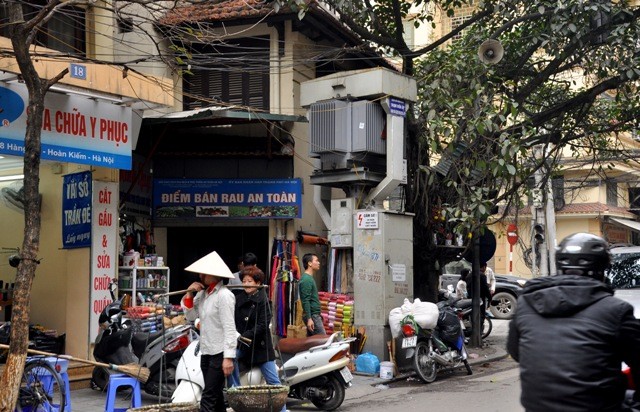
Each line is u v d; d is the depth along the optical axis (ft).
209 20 50.26
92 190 40.19
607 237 107.96
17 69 32.71
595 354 12.77
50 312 42.42
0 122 33.50
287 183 50.26
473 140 46.88
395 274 44.47
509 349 14.19
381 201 46.01
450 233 51.75
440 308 43.24
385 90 43.98
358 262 44.62
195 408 23.79
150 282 43.57
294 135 51.29
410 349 40.45
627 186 108.68
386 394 37.68
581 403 12.64
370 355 42.16
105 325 35.78
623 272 40.96
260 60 47.37
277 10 42.65
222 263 25.85
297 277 48.75
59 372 29.25
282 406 24.94
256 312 28.12
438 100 45.91
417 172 49.37
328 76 45.60
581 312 13.12
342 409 33.55
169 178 50.57
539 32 50.34
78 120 36.70
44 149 35.04
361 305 44.24
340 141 44.70
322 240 52.29
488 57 45.55
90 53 43.29
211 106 48.47
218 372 25.38
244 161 51.37
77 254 40.73
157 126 49.29
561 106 52.70
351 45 55.36
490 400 34.53
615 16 46.50
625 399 14.28
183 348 32.96
